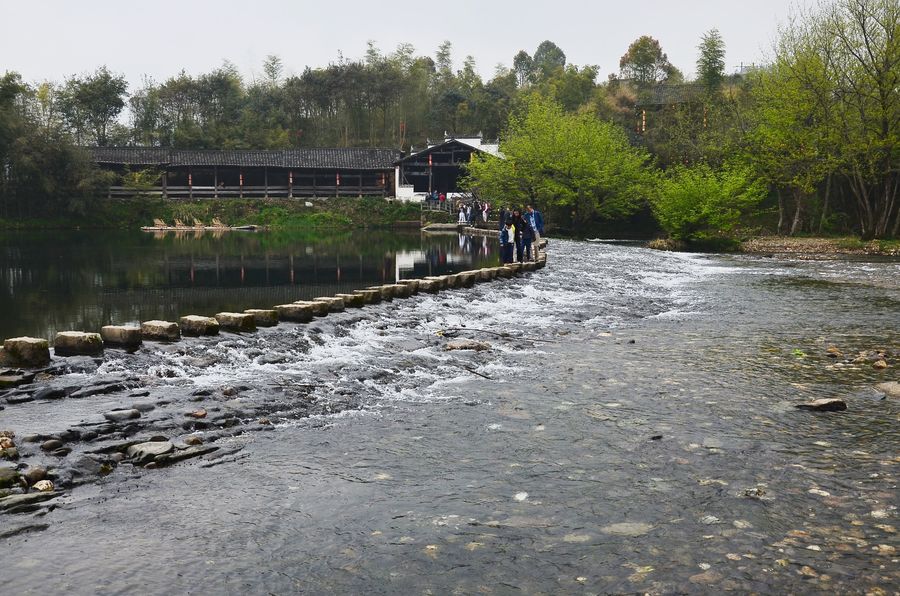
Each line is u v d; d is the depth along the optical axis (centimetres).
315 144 9581
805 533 534
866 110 4191
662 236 5462
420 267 2911
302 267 2908
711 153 5500
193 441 716
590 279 2389
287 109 9619
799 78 4341
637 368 1103
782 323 1571
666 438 759
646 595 452
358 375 1000
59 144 6469
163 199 6919
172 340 1086
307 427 791
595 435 770
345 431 782
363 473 660
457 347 1214
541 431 784
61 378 888
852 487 623
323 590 459
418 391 953
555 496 607
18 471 611
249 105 9531
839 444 740
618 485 629
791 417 840
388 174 7469
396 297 1725
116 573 476
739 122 5353
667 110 6862
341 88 9212
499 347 1256
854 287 2275
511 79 11644
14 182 6366
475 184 5709
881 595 448
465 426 803
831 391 962
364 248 4016
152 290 2134
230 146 8444
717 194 4053
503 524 554
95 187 6519
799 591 454
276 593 455
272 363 1052
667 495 607
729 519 559
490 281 2186
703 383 1005
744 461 689
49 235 5294
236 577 474
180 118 9081
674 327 1516
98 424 728
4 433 684
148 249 3881
